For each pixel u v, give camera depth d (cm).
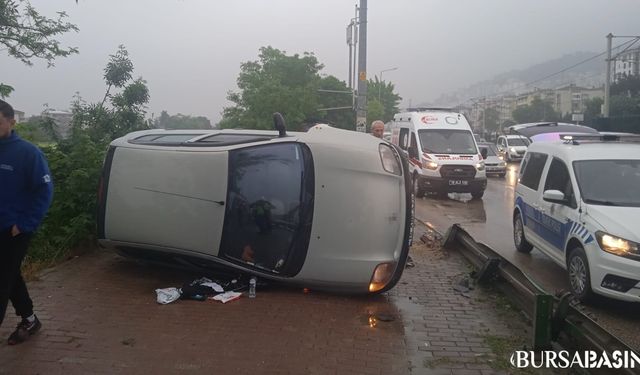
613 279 593
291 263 582
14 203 414
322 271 577
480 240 1061
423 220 1305
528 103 13325
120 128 1061
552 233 760
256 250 590
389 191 585
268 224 586
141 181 608
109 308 531
